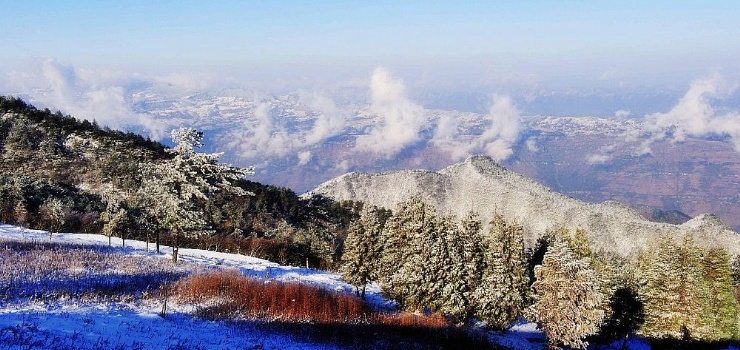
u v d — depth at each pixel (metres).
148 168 48.72
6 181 74.44
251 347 24.59
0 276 30.47
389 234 45.75
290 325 31.22
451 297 40.62
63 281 31.80
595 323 36.28
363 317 37.94
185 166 45.84
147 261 44.62
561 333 36.00
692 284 47.72
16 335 18.73
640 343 56.44
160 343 22.09
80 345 19.36
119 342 20.97
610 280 46.00
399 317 39.97
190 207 46.03
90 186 87.38
